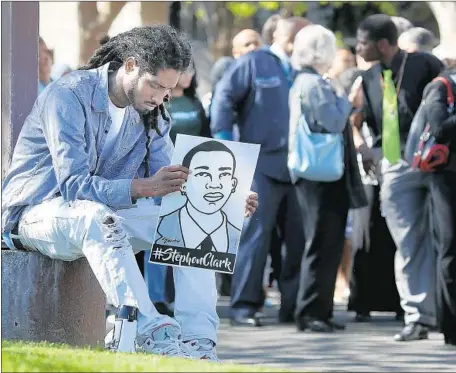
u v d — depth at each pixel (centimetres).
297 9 3647
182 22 3638
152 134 962
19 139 950
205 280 924
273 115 1509
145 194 899
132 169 961
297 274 1546
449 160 1253
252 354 1247
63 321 955
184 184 912
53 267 950
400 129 1364
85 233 877
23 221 934
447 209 1259
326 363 1173
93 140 931
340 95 1397
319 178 1400
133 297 858
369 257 1586
